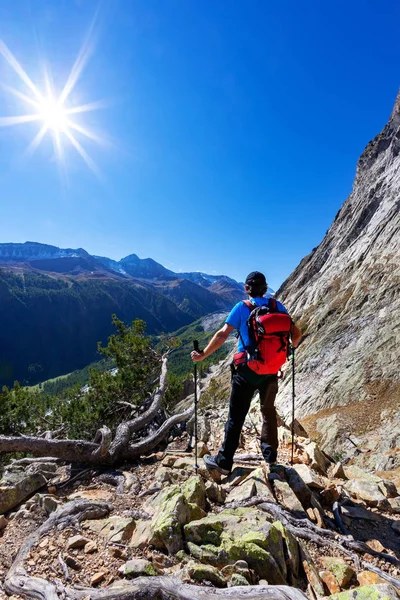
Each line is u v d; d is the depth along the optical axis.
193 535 3.04
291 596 2.32
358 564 3.00
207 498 3.94
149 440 6.15
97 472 5.33
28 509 4.04
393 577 2.84
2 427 12.00
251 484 4.03
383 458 14.30
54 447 5.33
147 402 10.78
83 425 12.15
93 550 3.02
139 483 4.62
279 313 3.73
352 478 5.13
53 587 2.57
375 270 35.22
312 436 20.62
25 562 2.93
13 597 2.58
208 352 4.12
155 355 14.55
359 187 65.69
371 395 20.86
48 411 15.45
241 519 3.18
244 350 3.86
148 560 2.85
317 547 3.22
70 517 3.54
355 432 18.52
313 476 4.45
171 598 2.39
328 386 24.61
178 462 5.09
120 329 15.63
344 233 60.06
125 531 3.23
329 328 33.78
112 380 13.64
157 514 3.37
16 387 14.38
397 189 47.19
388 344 23.58
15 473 4.92
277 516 3.54
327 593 2.66
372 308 30.50
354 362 24.84
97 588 2.54
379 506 4.10
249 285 4.08
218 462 4.21
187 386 17.41
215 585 2.52
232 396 4.09
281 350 3.67
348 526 3.69
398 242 35.31
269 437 4.36
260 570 2.65
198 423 6.80
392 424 17.17
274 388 4.04
